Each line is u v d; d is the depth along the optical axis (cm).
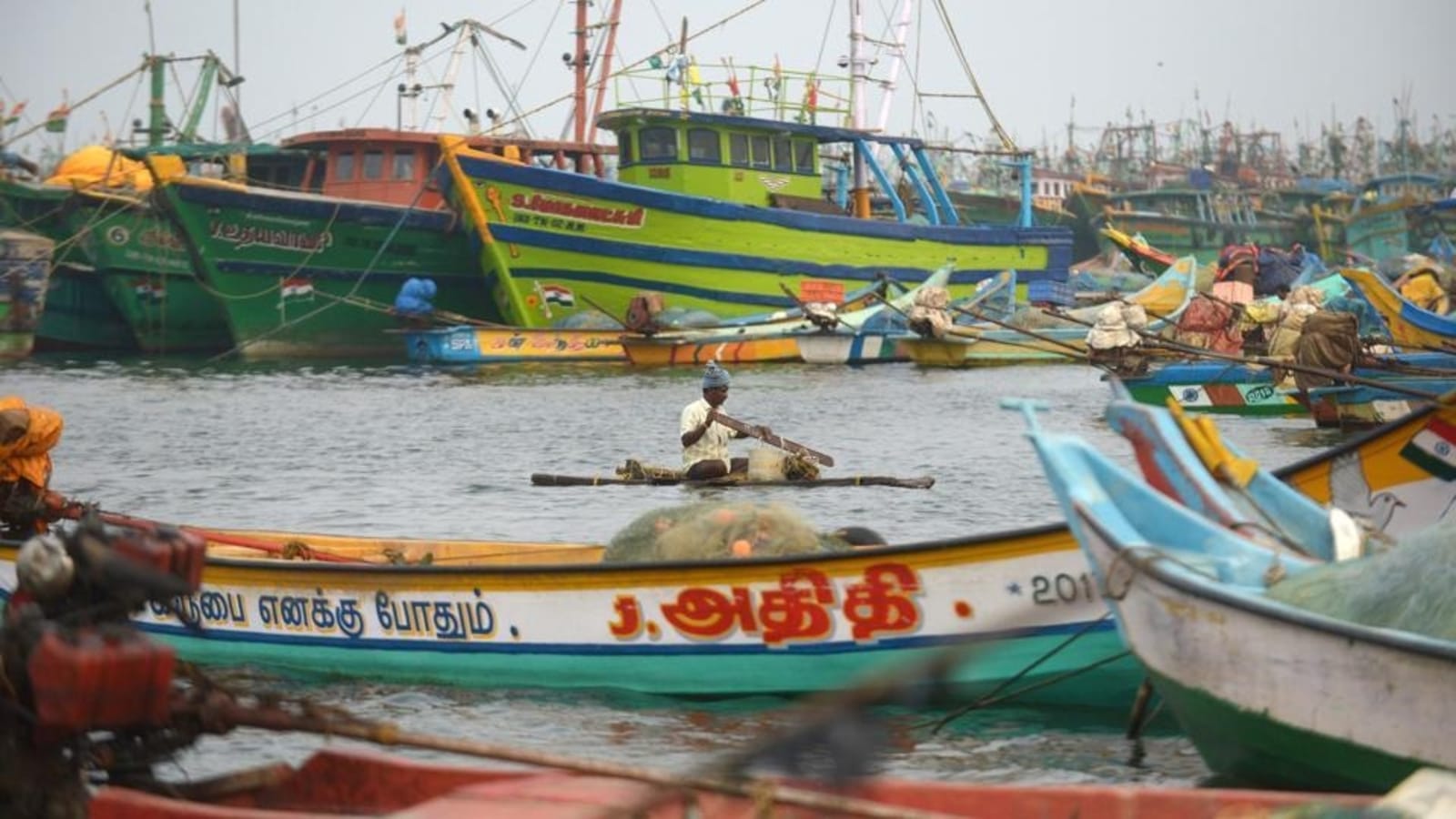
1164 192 11331
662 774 632
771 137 5041
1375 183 11681
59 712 678
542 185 4794
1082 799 691
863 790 622
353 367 4878
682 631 1082
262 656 1188
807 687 1071
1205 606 864
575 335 4809
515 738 1020
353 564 1156
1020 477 2216
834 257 5075
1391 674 796
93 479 2298
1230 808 674
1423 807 584
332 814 761
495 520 1870
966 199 10044
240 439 2827
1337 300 4247
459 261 5284
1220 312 3862
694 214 4847
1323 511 1025
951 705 1055
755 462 1972
